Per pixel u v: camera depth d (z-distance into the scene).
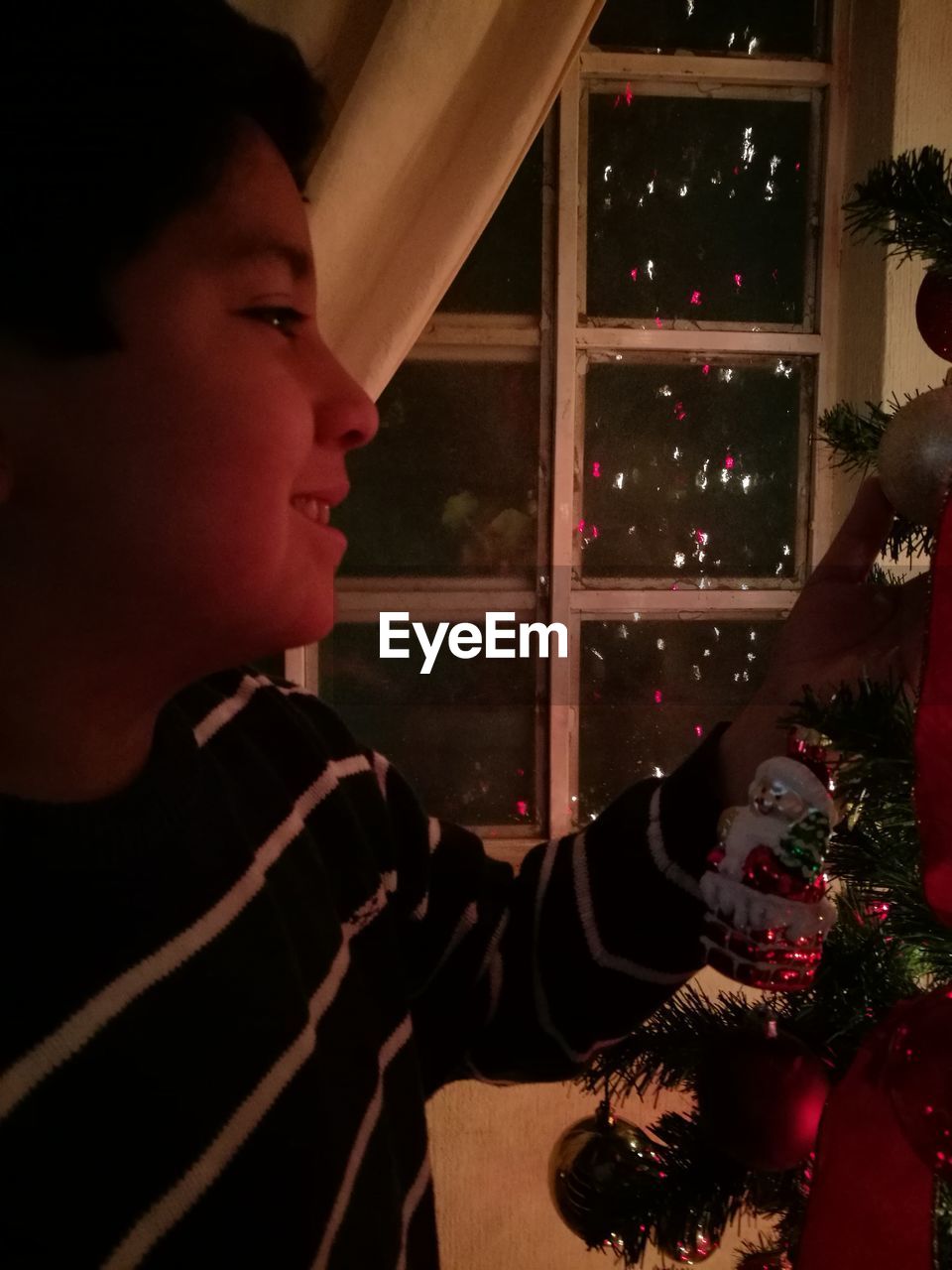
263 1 0.80
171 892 0.42
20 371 0.35
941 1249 0.60
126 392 0.36
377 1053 0.55
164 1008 0.40
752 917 0.53
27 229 0.34
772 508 1.27
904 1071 0.45
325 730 0.63
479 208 0.88
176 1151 0.39
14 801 0.38
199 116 0.37
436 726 1.26
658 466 1.26
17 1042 0.36
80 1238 0.36
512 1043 0.66
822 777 0.56
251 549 0.38
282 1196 0.43
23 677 0.38
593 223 1.21
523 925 0.66
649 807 0.63
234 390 0.37
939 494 0.51
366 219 0.86
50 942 0.37
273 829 0.52
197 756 0.48
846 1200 0.51
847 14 1.17
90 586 0.37
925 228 0.60
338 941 0.53
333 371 0.42
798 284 1.24
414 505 1.24
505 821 1.28
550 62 0.83
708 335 1.22
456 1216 1.17
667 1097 1.17
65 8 0.35
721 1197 0.72
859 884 0.64
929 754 0.46
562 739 1.25
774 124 1.21
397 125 0.82
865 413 1.16
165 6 0.37
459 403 1.23
